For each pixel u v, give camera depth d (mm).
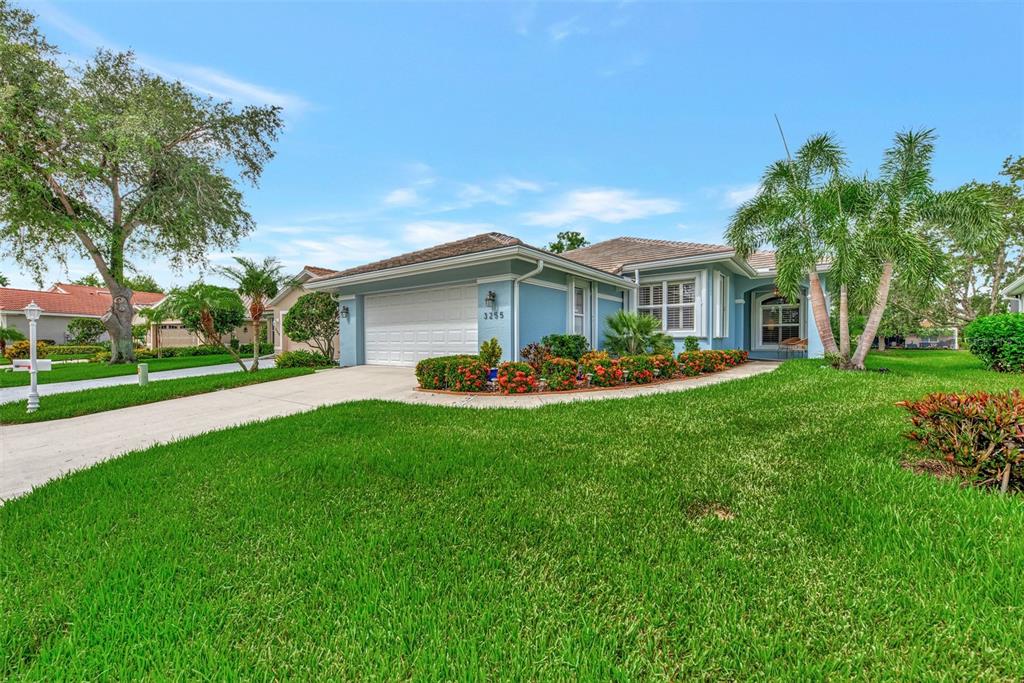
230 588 2387
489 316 10734
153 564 2617
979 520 2846
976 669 1756
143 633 2037
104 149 17531
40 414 7480
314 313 17031
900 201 9297
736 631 1998
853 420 5320
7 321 29219
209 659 1887
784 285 10164
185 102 19328
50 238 18344
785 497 3344
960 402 3586
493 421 5973
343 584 2395
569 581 2396
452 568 2543
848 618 2057
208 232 20719
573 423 5691
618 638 1971
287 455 4707
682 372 10406
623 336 11773
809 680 1740
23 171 16109
